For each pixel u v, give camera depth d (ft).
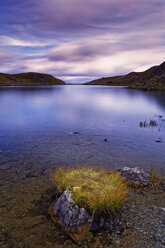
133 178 28.91
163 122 88.63
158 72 482.69
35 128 76.23
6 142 55.11
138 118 101.45
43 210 21.71
